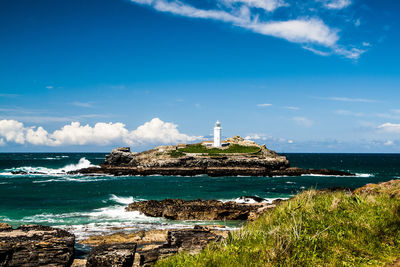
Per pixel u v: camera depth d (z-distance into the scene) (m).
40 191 42.75
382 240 6.98
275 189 47.97
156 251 12.09
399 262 5.88
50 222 24.02
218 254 6.98
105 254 10.23
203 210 26.38
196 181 61.00
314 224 7.91
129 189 46.62
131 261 10.43
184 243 12.73
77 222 24.17
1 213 27.45
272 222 9.47
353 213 8.52
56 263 12.34
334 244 6.73
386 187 11.90
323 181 62.91
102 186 50.31
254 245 7.13
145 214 27.03
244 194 41.66
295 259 6.00
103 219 25.50
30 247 12.47
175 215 25.83
